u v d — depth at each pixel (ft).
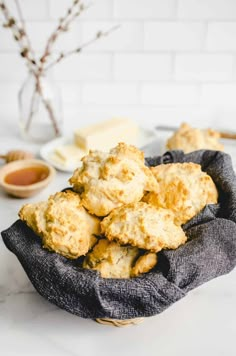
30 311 1.39
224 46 2.44
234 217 1.38
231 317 1.37
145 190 1.43
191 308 1.40
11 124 2.60
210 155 1.65
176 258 1.22
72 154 2.20
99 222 1.38
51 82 2.36
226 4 2.33
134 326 1.34
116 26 2.38
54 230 1.28
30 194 1.93
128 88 2.57
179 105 2.62
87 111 2.63
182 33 2.41
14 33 2.28
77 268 1.26
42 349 1.27
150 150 2.33
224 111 2.63
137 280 1.19
